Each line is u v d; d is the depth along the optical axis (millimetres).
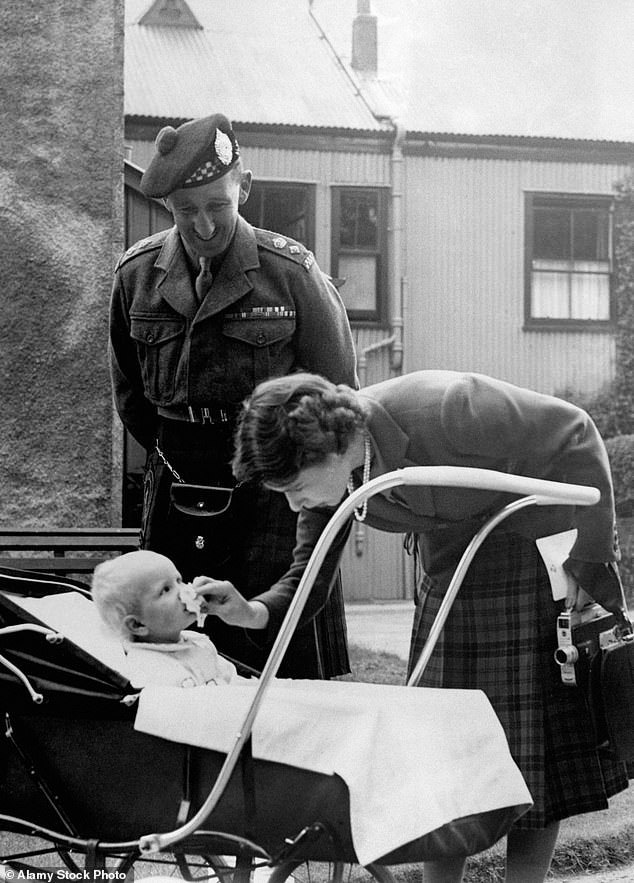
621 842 3912
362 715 2234
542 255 17328
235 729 2254
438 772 2215
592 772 2961
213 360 3420
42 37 5312
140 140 16188
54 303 5258
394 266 16609
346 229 16656
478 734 2379
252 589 3422
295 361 3561
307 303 3512
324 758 2215
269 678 2133
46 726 2430
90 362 5266
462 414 2766
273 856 2271
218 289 3404
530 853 2977
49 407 5219
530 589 2996
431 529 2945
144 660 2701
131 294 3537
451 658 3061
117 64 5379
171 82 16625
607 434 17125
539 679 2963
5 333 5207
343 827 2217
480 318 17000
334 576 2824
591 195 17219
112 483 5277
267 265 3480
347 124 16547
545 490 2330
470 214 16922
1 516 5148
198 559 3414
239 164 3377
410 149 16750
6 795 2482
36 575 3074
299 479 2426
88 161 5336
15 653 2396
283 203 16484
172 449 3484
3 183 5250
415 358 16844
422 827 2094
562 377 17172
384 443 2664
